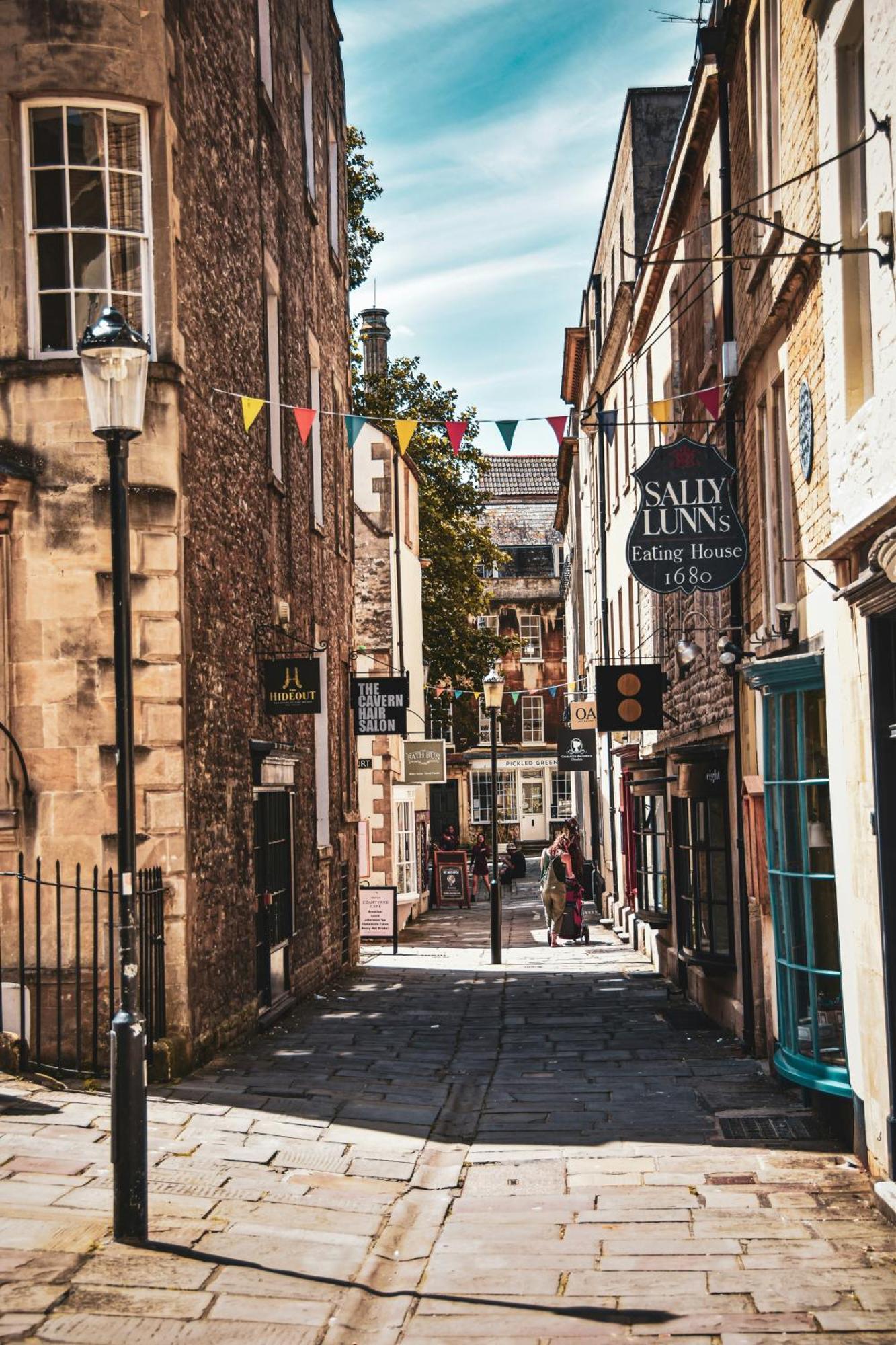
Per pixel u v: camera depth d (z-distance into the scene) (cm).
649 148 2519
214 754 1177
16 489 1054
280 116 1605
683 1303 595
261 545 1398
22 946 1005
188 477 1114
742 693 1214
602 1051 1248
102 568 1061
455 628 3866
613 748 2736
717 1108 986
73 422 1064
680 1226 710
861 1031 798
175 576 1073
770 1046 1137
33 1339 538
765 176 1117
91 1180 747
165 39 1101
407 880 3073
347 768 2088
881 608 720
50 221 1088
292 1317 575
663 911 1855
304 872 1659
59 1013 1004
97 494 1062
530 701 6066
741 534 1147
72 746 1056
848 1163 823
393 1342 558
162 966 1057
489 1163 855
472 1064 1192
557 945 2447
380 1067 1155
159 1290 598
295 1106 977
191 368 1135
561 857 2450
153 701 1065
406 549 3144
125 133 1094
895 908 737
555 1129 941
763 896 1143
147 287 1091
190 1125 899
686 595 1619
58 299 1086
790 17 970
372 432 2877
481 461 3891
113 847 1051
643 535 1150
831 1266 637
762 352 1132
